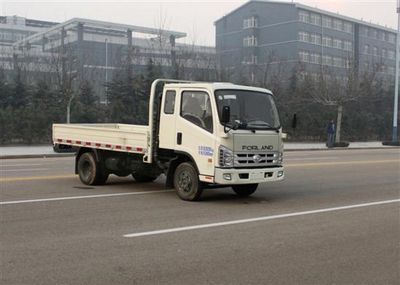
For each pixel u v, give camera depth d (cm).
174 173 1179
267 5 8606
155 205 1082
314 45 8550
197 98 1123
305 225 897
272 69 6844
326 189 1391
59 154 2589
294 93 4716
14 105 3672
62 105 3547
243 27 8894
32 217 936
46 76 4444
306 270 633
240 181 1088
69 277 596
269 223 909
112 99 3941
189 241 769
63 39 6775
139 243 754
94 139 1369
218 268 636
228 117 1059
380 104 5597
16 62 4972
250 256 691
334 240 788
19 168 1861
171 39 5831
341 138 4797
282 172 1163
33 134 3316
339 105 4222
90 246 734
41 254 690
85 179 1396
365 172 1844
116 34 7400
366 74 5338
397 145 4144
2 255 684
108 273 612
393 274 622
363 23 9431
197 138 1112
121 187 1354
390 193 1322
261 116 1145
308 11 8450
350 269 640
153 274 610
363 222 930
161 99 1195
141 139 1227
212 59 5216
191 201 1141
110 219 927
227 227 870
